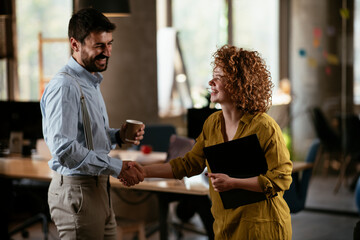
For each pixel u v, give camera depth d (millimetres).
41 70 6156
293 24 7793
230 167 2023
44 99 2438
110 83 4641
